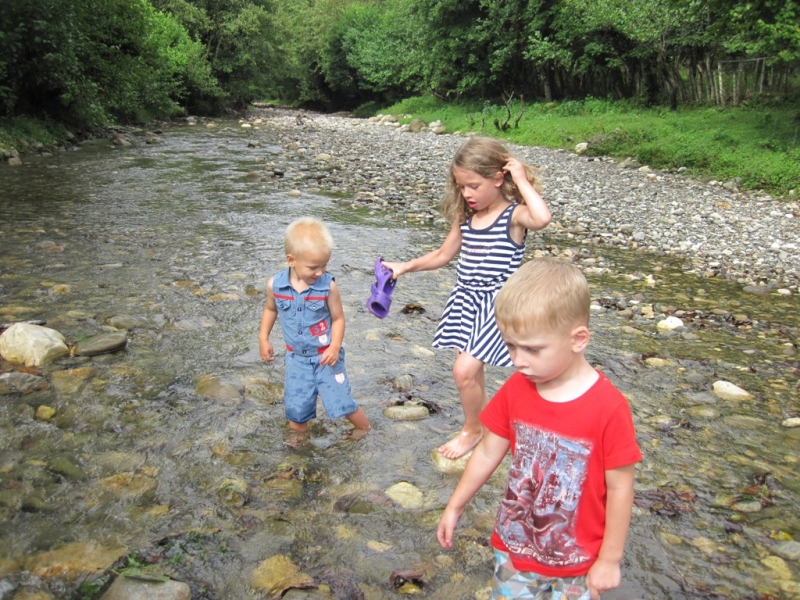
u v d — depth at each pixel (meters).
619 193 11.80
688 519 2.87
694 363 4.66
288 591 2.30
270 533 2.63
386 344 4.67
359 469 3.12
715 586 2.46
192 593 2.29
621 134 16.53
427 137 22.22
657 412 3.88
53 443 3.15
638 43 22.33
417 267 3.25
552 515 1.92
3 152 12.62
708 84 21.80
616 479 1.85
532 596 1.97
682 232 9.19
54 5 15.01
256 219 8.54
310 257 3.10
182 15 34.09
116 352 4.23
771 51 14.37
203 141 18.50
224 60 36.16
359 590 2.35
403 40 38.28
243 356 4.30
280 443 3.31
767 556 2.63
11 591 2.23
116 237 7.18
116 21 19.20
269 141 19.00
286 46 41.97
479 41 28.14
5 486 2.80
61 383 3.74
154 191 10.27
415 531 2.70
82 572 2.35
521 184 2.87
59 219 7.96
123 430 3.31
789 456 3.43
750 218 10.05
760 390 4.25
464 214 3.10
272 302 3.39
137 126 22.70
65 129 16.64
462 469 3.14
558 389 1.94
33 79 15.67
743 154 13.56
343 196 10.60
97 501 2.75
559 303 1.83
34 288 5.34
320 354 3.30
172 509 2.73
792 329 5.55
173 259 6.43
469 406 3.08
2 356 4.02
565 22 24.08
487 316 2.96
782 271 7.52
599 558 1.91
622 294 6.37
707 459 3.37
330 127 26.47
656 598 2.38
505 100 27.14
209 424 3.43
